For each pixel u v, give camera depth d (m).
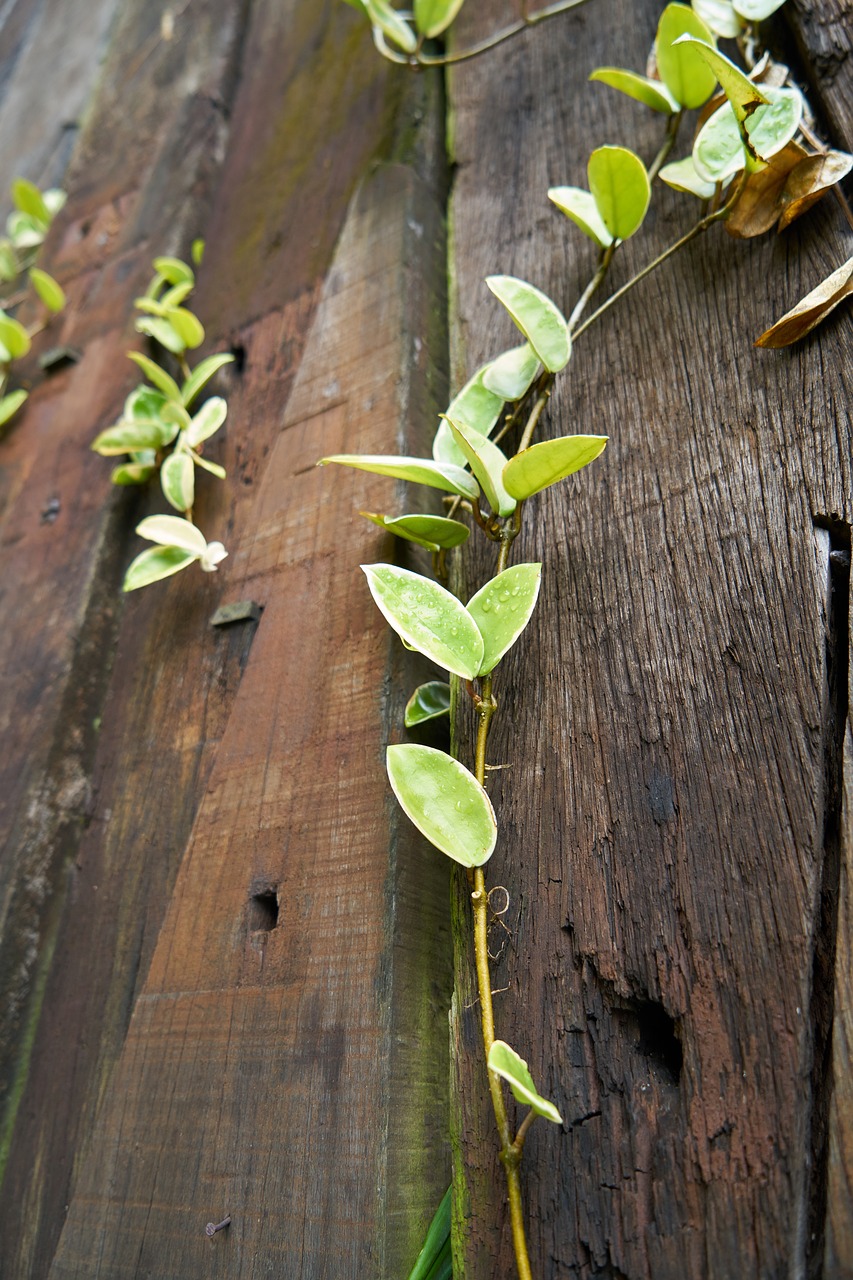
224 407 0.63
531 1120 0.36
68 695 0.62
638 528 0.45
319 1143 0.41
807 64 0.51
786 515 0.42
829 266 0.45
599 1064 0.37
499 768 0.43
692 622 0.42
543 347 0.49
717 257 0.50
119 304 0.83
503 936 0.41
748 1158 0.33
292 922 0.46
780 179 0.48
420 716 0.47
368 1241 0.38
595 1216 0.35
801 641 0.39
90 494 0.72
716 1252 0.33
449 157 0.68
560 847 0.41
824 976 0.34
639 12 0.63
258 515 0.59
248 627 0.57
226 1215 0.42
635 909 0.38
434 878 0.45
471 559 0.50
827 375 0.43
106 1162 0.46
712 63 0.43
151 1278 0.42
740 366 0.46
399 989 0.42
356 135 0.72
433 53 0.73
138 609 0.65
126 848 0.56
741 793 0.38
